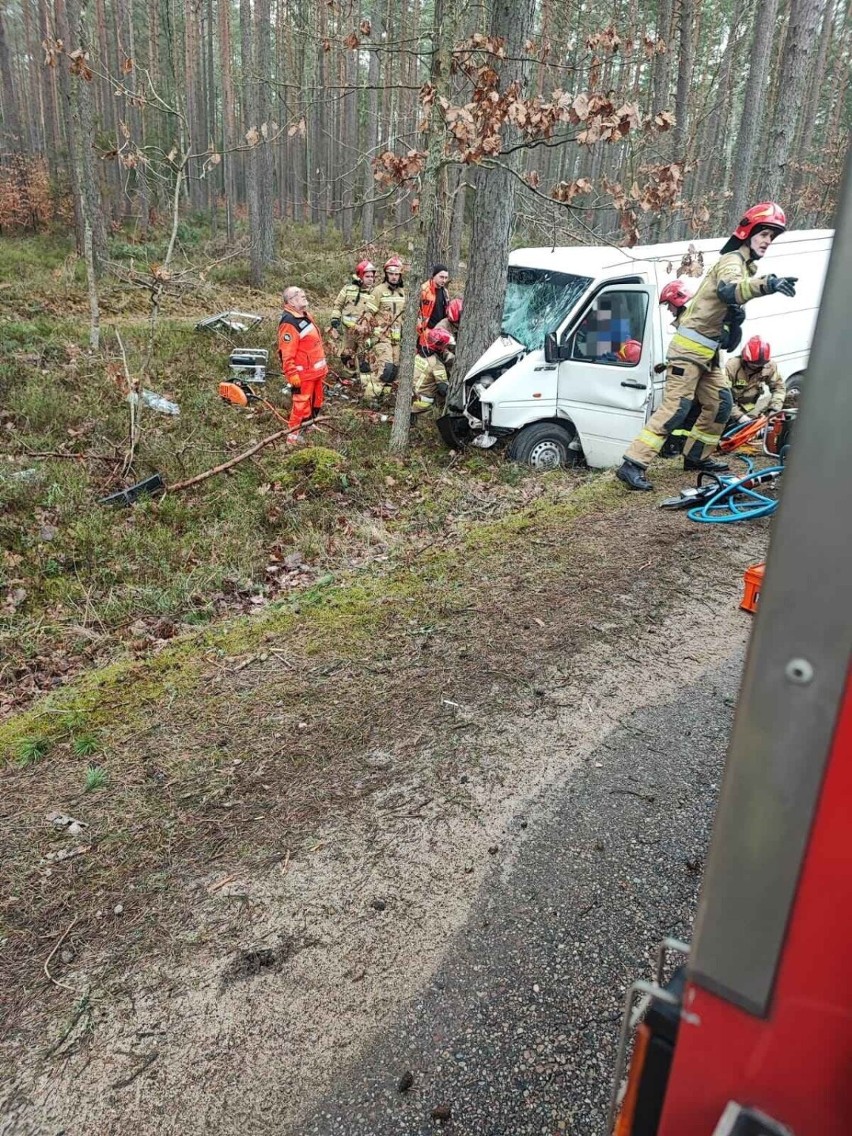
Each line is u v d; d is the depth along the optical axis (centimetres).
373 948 260
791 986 89
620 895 275
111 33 2769
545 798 323
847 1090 89
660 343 769
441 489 789
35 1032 237
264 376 1138
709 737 358
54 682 477
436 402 1032
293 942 263
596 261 849
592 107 712
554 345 811
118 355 1143
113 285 1658
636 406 776
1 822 321
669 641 439
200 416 970
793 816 86
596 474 779
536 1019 233
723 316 622
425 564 560
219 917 273
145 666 443
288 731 373
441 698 394
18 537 650
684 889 277
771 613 83
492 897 277
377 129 2297
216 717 387
